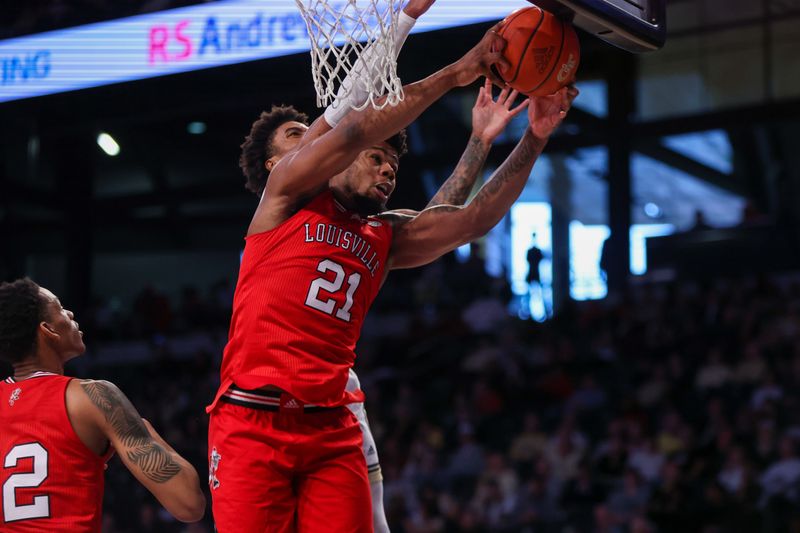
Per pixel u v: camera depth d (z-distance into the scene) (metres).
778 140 17.16
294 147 2.74
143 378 14.80
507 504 9.59
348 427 2.77
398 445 11.27
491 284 14.95
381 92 2.57
